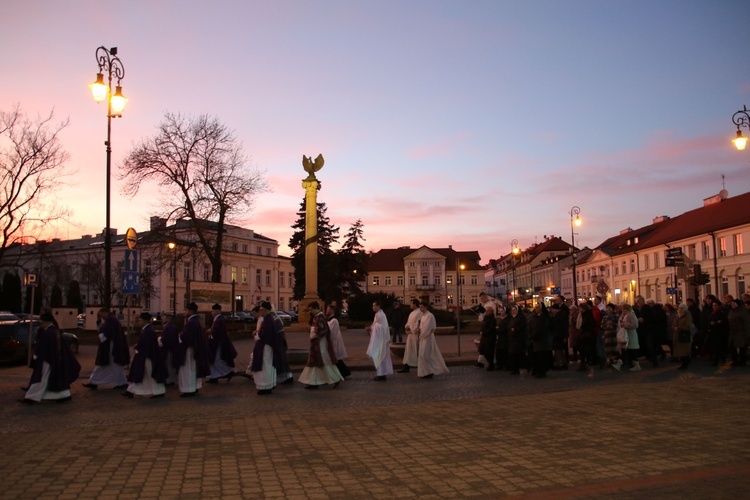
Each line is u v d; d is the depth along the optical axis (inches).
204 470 267.4
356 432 344.5
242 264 3341.5
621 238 3292.3
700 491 222.7
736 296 1998.0
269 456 291.0
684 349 642.2
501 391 515.8
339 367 623.2
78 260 3031.5
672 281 2386.8
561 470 257.0
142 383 507.2
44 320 489.7
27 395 478.3
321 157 1603.1
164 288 2765.7
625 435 320.5
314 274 1594.5
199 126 1754.4
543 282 4291.3
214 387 581.3
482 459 278.2
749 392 458.6
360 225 2886.3
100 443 322.7
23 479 255.1
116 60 769.6
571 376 620.7
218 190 1749.5
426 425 360.8
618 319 674.2
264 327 530.6
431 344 627.8
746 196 2161.7
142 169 1715.1
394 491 234.5
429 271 4505.4
